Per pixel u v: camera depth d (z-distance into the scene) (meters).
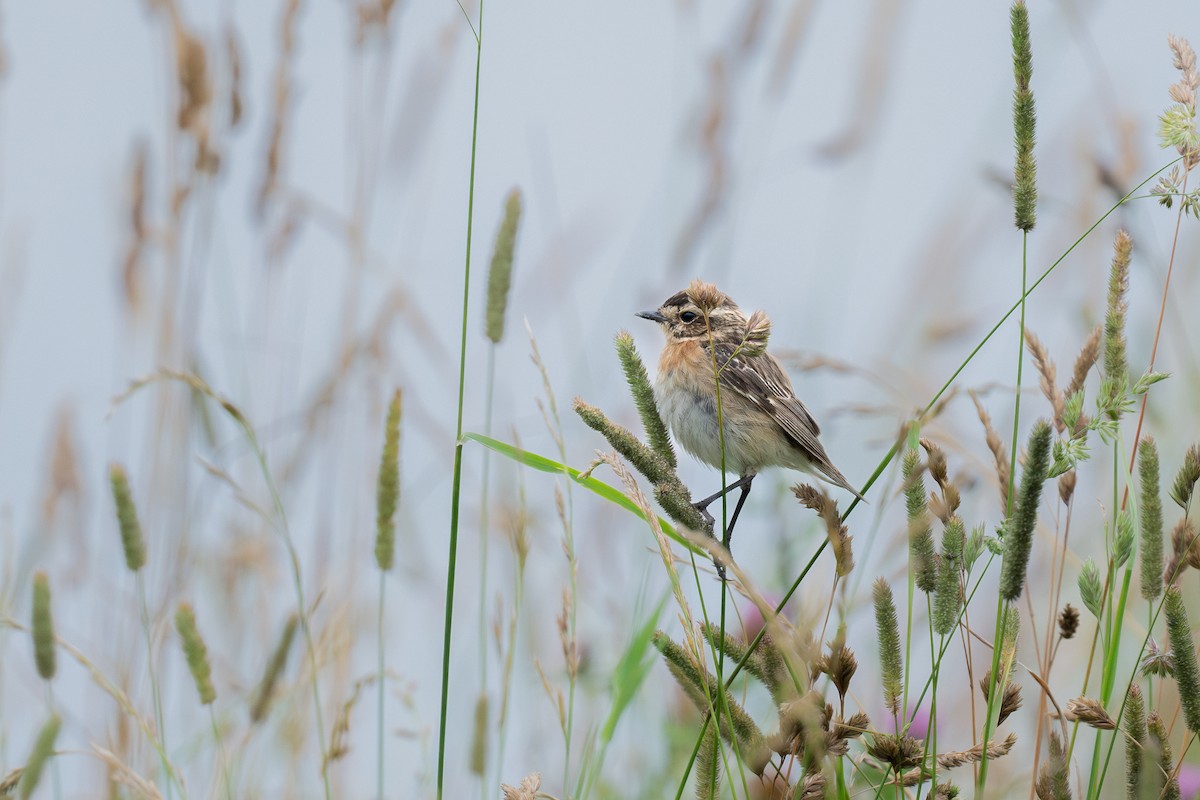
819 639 5.95
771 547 11.34
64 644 8.11
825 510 5.88
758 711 9.68
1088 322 12.00
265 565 11.86
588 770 9.14
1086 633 10.58
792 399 12.41
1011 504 6.15
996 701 6.11
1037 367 6.40
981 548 6.07
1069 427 6.11
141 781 7.47
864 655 9.59
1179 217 6.53
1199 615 10.23
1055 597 6.74
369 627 11.73
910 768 6.06
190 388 12.80
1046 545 10.91
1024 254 6.27
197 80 13.15
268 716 9.74
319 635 10.80
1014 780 8.34
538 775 6.25
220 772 9.29
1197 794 7.46
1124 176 12.20
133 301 12.88
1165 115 6.57
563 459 7.53
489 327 9.02
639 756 10.09
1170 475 11.03
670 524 7.18
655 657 7.38
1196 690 5.93
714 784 5.96
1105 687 6.12
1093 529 11.29
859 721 5.98
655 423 7.51
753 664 6.41
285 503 12.59
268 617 11.77
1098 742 6.04
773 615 5.78
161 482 12.43
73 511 11.95
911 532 5.96
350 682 11.05
